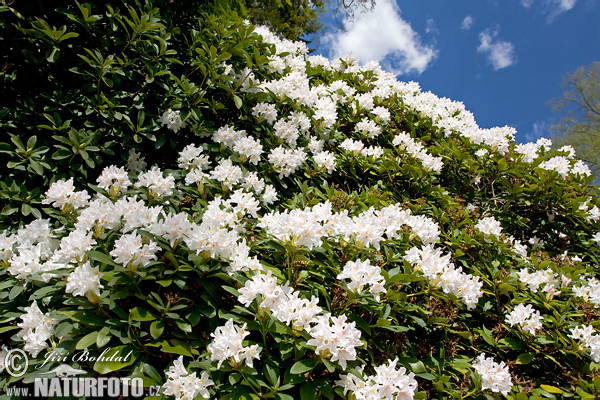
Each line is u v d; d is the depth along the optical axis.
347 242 2.29
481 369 2.12
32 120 2.71
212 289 1.92
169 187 2.47
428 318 2.31
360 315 2.20
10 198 2.36
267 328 1.81
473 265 2.87
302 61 4.41
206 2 3.49
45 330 1.76
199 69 3.27
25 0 2.67
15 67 2.73
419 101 4.59
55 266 1.95
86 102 2.79
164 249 1.99
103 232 2.10
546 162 4.12
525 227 3.87
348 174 3.56
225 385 1.72
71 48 2.82
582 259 3.69
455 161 4.00
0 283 1.97
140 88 3.05
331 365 1.68
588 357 2.46
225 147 2.96
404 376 1.78
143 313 1.79
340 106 4.24
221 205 2.52
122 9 3.04
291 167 3.02
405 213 2.68
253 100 3.34
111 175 2.41
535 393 2.23
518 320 2.46
